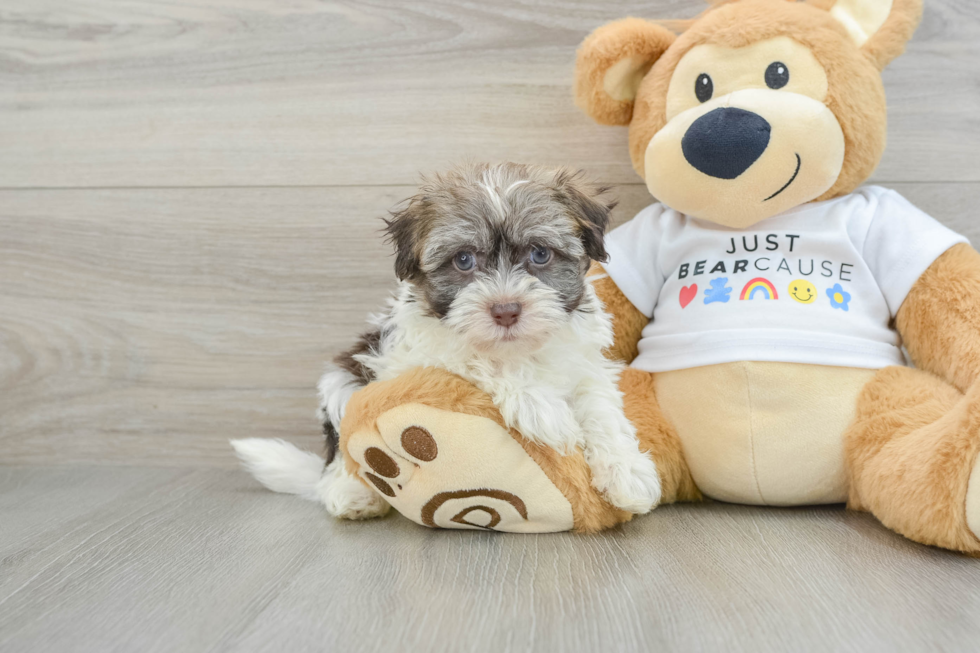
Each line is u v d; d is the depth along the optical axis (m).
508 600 1.35
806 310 1.87
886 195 2.03
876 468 1.69
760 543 1.65
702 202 1.91
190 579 1.50
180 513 2.01
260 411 2.52
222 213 2.48
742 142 1.79
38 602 1.40
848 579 1.42
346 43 2.42
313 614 1.31
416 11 2.39
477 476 1.65
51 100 2.51
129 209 2.51
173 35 2.46
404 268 1.79
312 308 2.48
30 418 2.58
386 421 1.65
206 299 2.51
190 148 2.48
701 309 1.94
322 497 2.00
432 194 1.79
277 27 2.43
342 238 2.46
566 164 2.39
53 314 2.55
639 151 2.06
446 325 1.69
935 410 1.70
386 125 2.43
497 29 2.38
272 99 2.45
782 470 1.85
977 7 2.24
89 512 2.02
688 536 1.71
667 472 1.93
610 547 1.64
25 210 2.54
